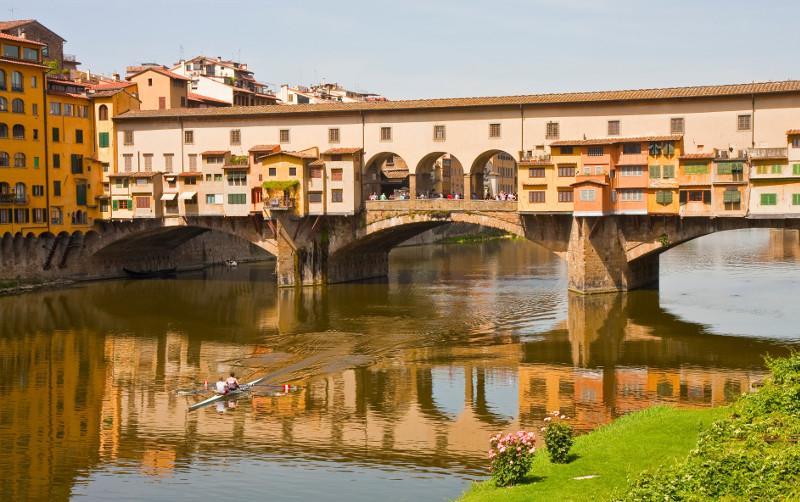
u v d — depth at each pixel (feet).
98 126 324.39
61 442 142.61
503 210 277.85
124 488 123.24
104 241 325.83
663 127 262.06
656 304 256.93
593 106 269.44
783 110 248.52
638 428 123.34
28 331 233.76
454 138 286.05
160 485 123.85
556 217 273.95
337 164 292.40
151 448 139.33
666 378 173.68
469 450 134.31
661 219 264.52
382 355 199.31
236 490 121.29
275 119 306.14
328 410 156.97
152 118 318.04
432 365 189.06
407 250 479.41
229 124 311.68
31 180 301.02
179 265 367.66
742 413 110.52
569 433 112.68
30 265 308.40
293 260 301.84
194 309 265.95
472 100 284.20
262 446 138.62
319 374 182.70
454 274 351.46
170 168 318.65
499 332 222.69
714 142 256.52
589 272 270.05
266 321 244.42
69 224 315.17
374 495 117.80
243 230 311.06
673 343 205.57
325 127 300.81
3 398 168.76
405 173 418.51
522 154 276.21
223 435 144.46
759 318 234.58
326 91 597.93
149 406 162.20
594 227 266.98
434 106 285.02
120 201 319.68
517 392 165.89
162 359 199.93
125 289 308.60
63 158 312.91
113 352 208.03
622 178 263.29
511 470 105.29
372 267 335.88
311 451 135.74
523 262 405.59
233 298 286.25
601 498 95.30
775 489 83.87
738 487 86.33
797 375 115.03
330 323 239.09
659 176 258.98
